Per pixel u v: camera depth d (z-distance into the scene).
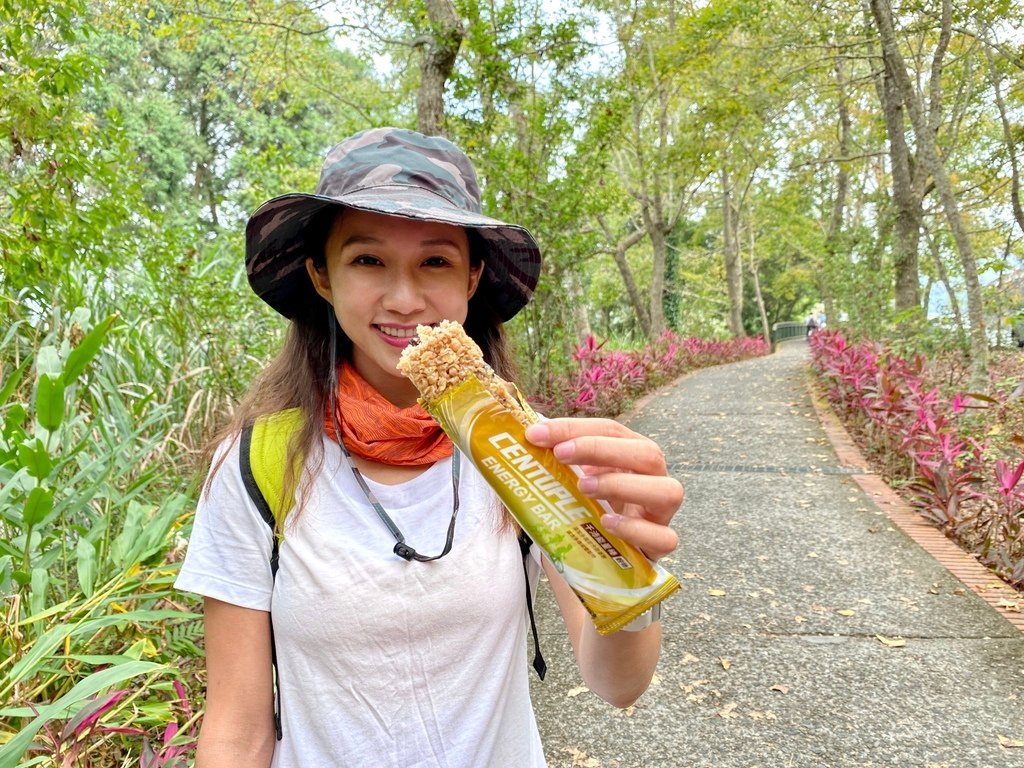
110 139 3.53
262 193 5.40
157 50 17.75
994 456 4.58
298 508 0.95
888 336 10.67
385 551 0.94
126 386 3.53
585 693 2.65
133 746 1.93
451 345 0.83
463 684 0.95
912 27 8.98
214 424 3.70
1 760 1.20
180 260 4.25
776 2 10.25
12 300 3.17
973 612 3.16
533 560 1.13
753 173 17.55
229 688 0.95
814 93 12.01
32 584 1.94
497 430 0.81
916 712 2.47
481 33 5.79
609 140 6.76
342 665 0.92
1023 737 2.32
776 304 41.47
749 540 4.18
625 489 0.78
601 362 8.72
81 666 2.09
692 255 28.50
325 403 1.03
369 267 0.99
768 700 2.57
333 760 0.92
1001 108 9.52
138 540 2.17
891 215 11.63
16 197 3.09
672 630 3.11
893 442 5.57
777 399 9.80
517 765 1.03
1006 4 7.91
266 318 4.86
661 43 12.02
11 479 2.08
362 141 1.07
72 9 3.11
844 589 3.46
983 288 9.66
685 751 2.31
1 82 2.78
